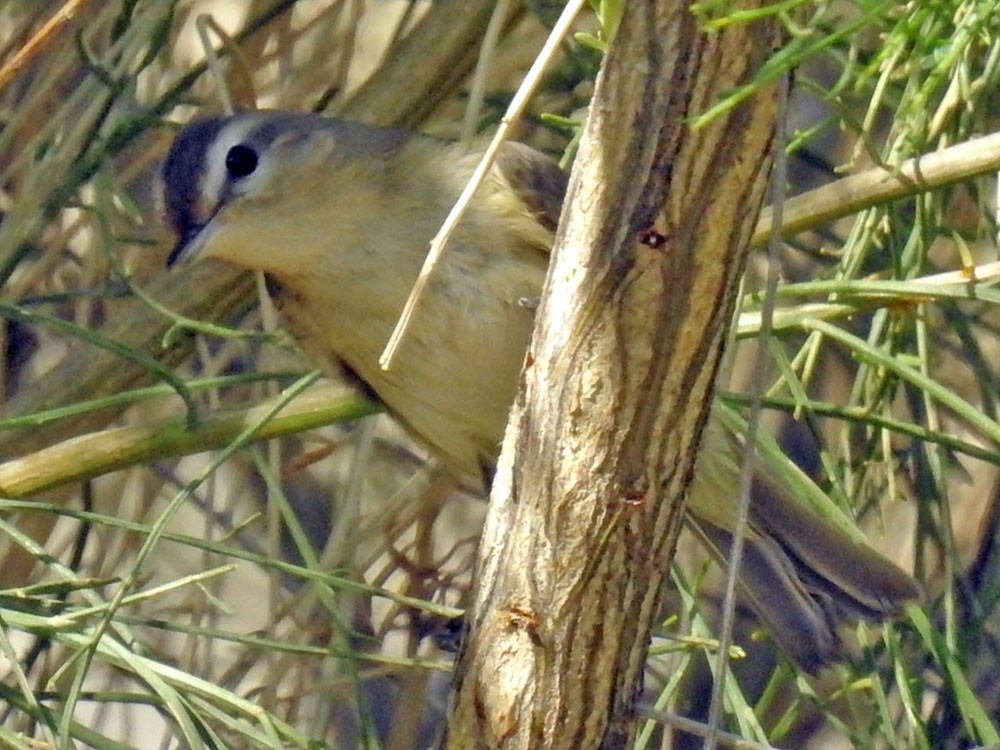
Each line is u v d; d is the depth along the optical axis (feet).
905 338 26.12
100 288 26.37
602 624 15.79
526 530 15.75
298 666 26.32
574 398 15.16
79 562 26.40
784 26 15.12
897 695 28.63
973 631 25.99
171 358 27.22
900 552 29.96
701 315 14.74
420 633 27.27
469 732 16.33
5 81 18.79
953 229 25.90
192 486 20.63
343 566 26.04
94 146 26.55
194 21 30.40
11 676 28.76
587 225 14.76
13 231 25.59
